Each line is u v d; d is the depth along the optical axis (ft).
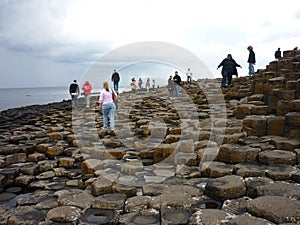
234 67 47.93
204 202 13.91
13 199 17.15
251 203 12.03
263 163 17.13
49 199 16.28
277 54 58.23
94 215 13.08
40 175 20.70
